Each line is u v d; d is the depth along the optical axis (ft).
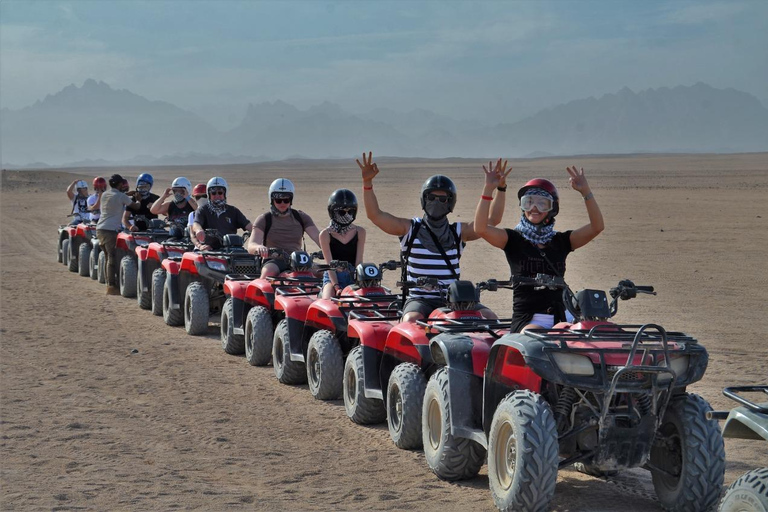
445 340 21.57
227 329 38.93
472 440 21.20
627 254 74.43
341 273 31.81
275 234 38.19
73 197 74.95
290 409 29.27
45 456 23.63
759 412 14.92
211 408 29.30
